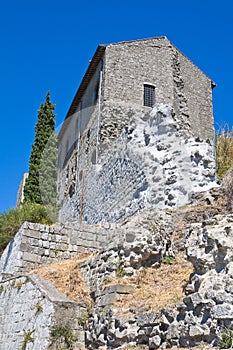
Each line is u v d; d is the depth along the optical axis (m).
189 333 7.70
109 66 27.45
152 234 11.32
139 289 10.45
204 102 30.45
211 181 15.09
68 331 10.70
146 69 28.45
